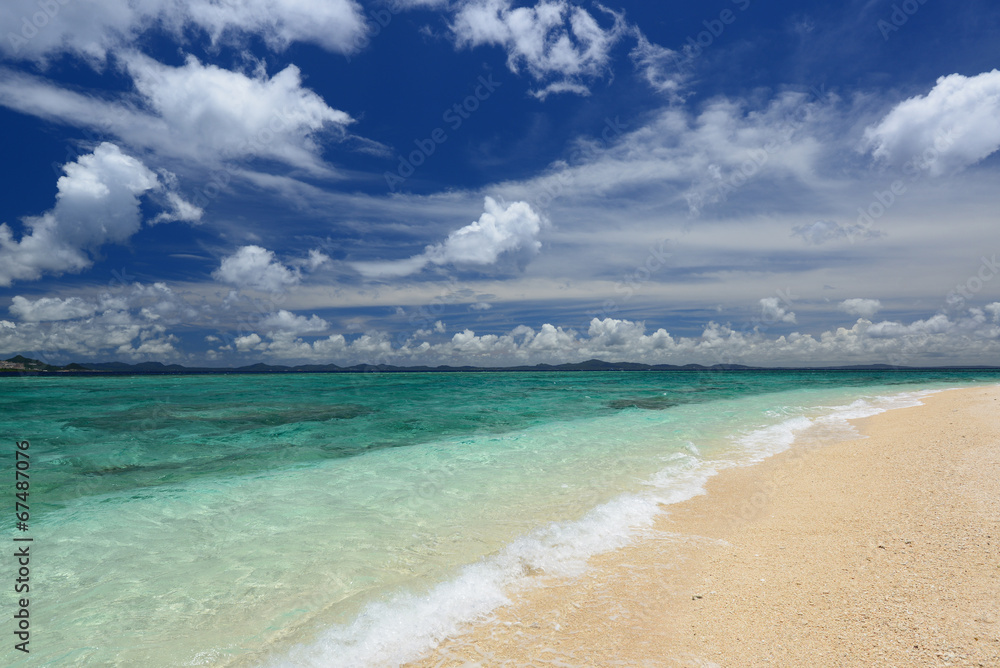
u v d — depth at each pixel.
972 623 3.72
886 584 4.58
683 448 12.62
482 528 6.87
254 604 4.77
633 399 28.61
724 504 7.87
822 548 5.72
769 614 4.27
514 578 5.28
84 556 5.93
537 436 14.83
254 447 13.08
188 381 50.69
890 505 7.06
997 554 4.88
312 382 50.91
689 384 49.69
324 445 13.41
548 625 4.31
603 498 8.28
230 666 3.80
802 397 29.91
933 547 5.31
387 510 7.72
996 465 8.49
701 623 4.23
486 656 3.86
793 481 9.12
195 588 5.10
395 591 4.98
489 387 42.75
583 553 5.93
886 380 63.22
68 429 15.80
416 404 24.89
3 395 28.88
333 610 4.63
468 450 12.60
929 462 9.41
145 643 4.12
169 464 11.06
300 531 6.78
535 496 8.48
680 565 5.53
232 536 6.59
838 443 12.94
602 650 3.88
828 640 3.76
